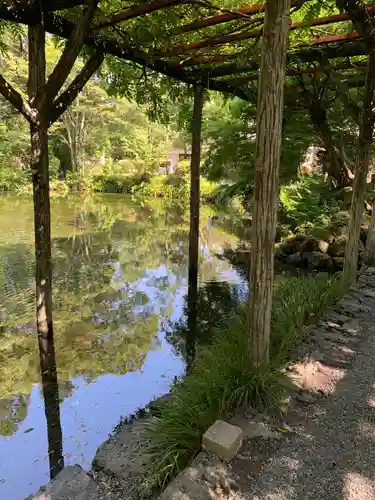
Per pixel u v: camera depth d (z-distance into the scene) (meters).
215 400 1.76
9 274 4.92
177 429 1.63
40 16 2.33
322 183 6.74
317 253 5.48
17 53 10.16
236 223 9.16
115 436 1.99
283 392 1.83
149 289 4.62
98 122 17.67
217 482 1.32
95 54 2.81
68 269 5.36
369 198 6.07
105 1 2.60
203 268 5.62
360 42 3.40
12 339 3.21
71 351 3.06
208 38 3.21
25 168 14.65
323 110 5.43
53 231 8.03
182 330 3.49
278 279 4.73
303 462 1.41
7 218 8.93
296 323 2.55
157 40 3.03
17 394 2.47
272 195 1.69
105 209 11.66
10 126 12.17
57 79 2.41
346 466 1.38
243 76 4.88
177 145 20.11
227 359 2.03
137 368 2.81
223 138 7.36
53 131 16.67
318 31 3.34
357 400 1.79
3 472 1.82
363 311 2.88
